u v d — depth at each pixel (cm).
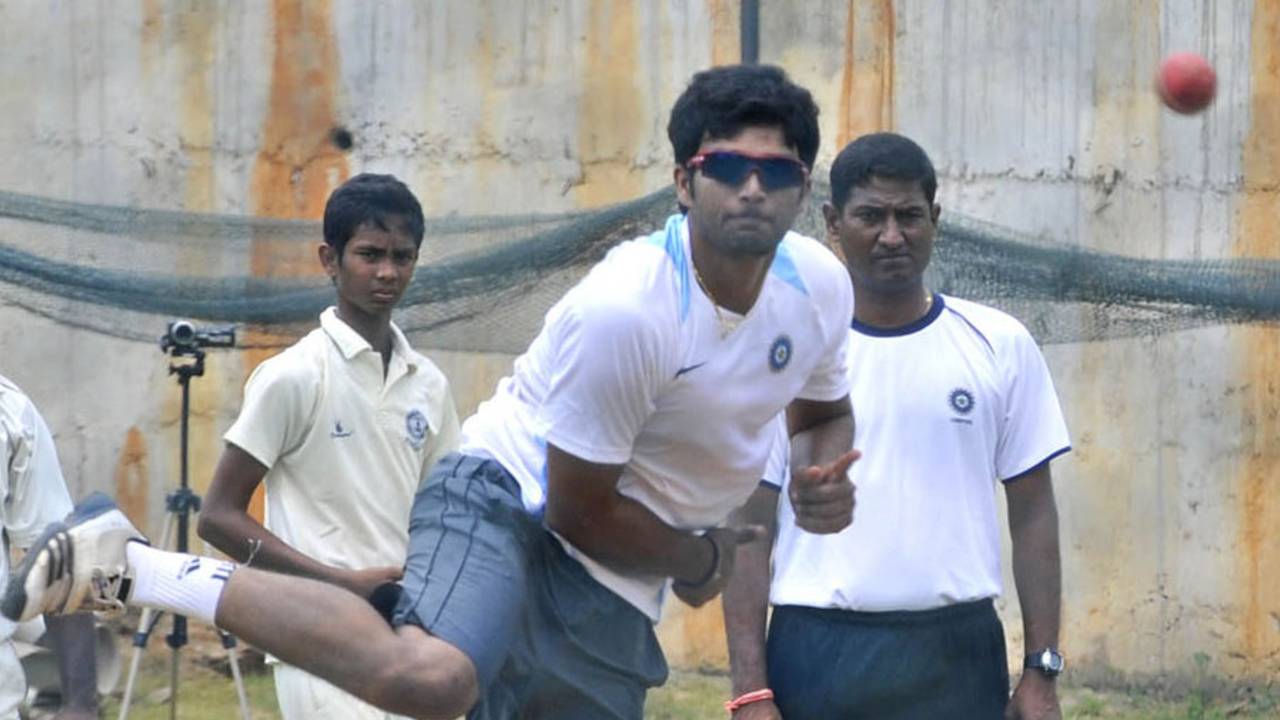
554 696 1664
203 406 3750
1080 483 3525
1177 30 3497
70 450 3750
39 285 3662
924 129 3562
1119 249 3516
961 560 1959
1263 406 3491
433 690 1534
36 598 1556
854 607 1950
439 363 3575
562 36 3666
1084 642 3547
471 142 3694
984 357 1998
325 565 2114
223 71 3759
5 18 3775
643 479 1612
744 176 1494
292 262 3659
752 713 1953
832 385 1748
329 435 2169
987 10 3541
